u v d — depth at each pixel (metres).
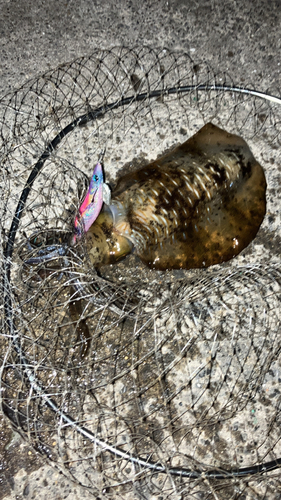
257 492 0.82
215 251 0.87
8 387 0.83
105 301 0.84
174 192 0.85
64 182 0.91
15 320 0.85
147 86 0.95
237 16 0.96
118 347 0.86
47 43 0.96
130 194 0.85
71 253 0.83
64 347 0.81
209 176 0.86
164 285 0.87
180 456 0.82
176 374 0.85
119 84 0.95
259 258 0.89
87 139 0.93
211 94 0.95
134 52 0.96
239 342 0.86
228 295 0.87
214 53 0.96
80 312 0.85
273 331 0.86
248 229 0.88
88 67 0.95
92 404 0.84
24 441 0.83
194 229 0.86
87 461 0.82
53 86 0.94
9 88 0.95
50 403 0.81
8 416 0.83
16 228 0.88
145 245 0.85
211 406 0.83
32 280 0.87
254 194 0.88
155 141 0.93
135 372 0.85
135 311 0.86
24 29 0.96
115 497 0.81
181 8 0.96
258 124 0.94
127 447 0.83
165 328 0.85
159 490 0.81
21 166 0.92
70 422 0.80
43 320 0.86
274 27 0.96
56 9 0.96
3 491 0.81
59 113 0.94
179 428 0.82
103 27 0.96
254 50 0.96
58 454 0.82
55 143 0.92
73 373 0.84
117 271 0.88
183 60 0.96
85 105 0.94
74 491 0.81
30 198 0.91
